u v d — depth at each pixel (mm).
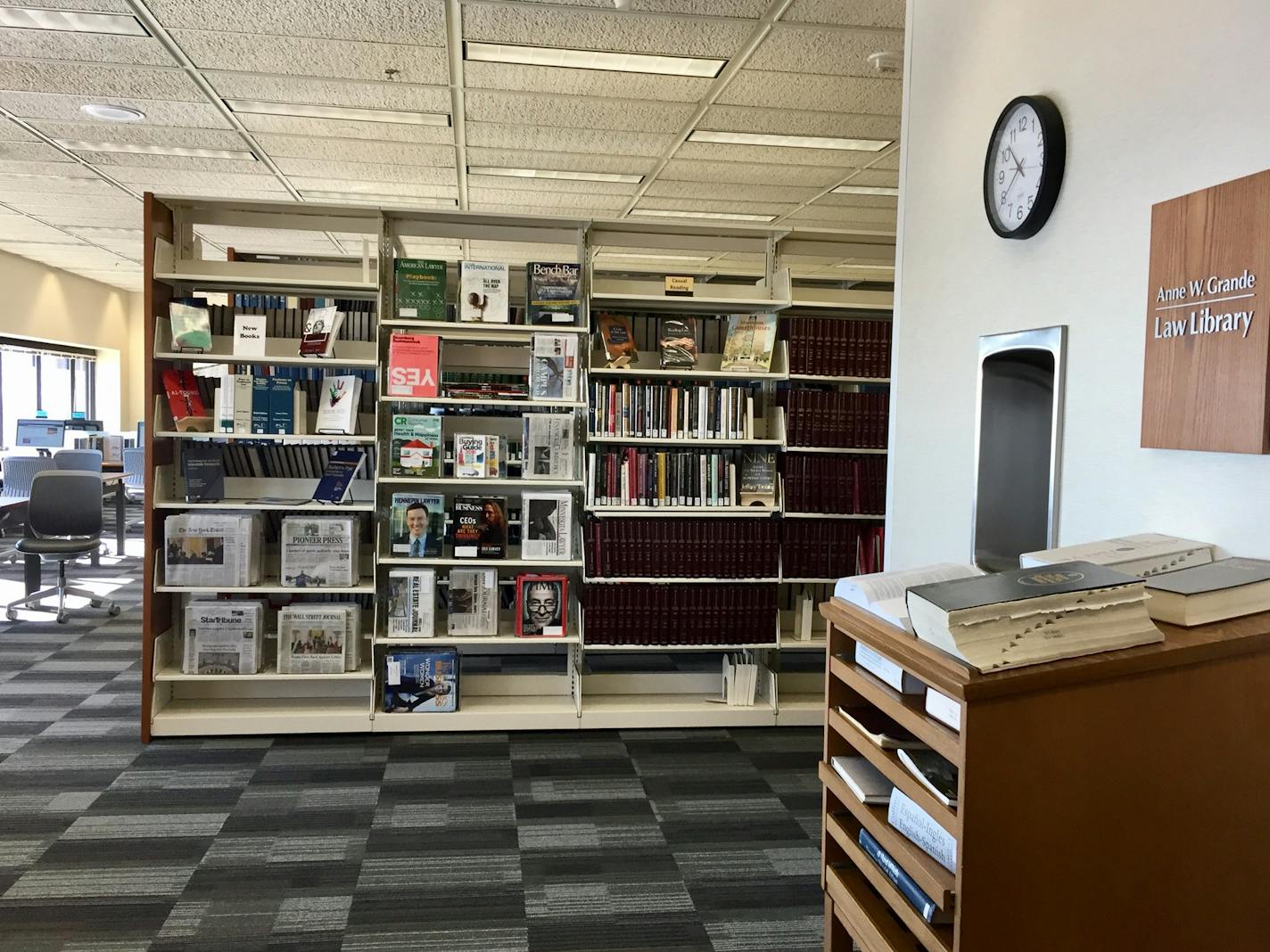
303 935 2334
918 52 2639
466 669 4906
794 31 3729
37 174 6176
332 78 4328
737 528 4145
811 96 4512
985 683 1248
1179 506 1639
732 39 3820
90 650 5148
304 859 2746
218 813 3062
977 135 2309
